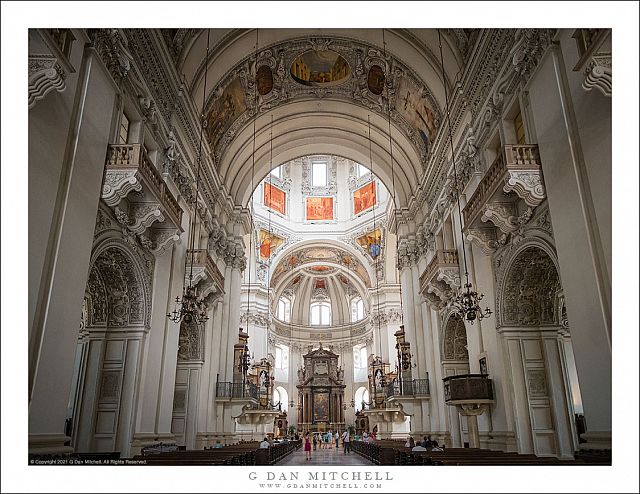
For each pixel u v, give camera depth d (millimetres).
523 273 10820
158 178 10344
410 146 19594
